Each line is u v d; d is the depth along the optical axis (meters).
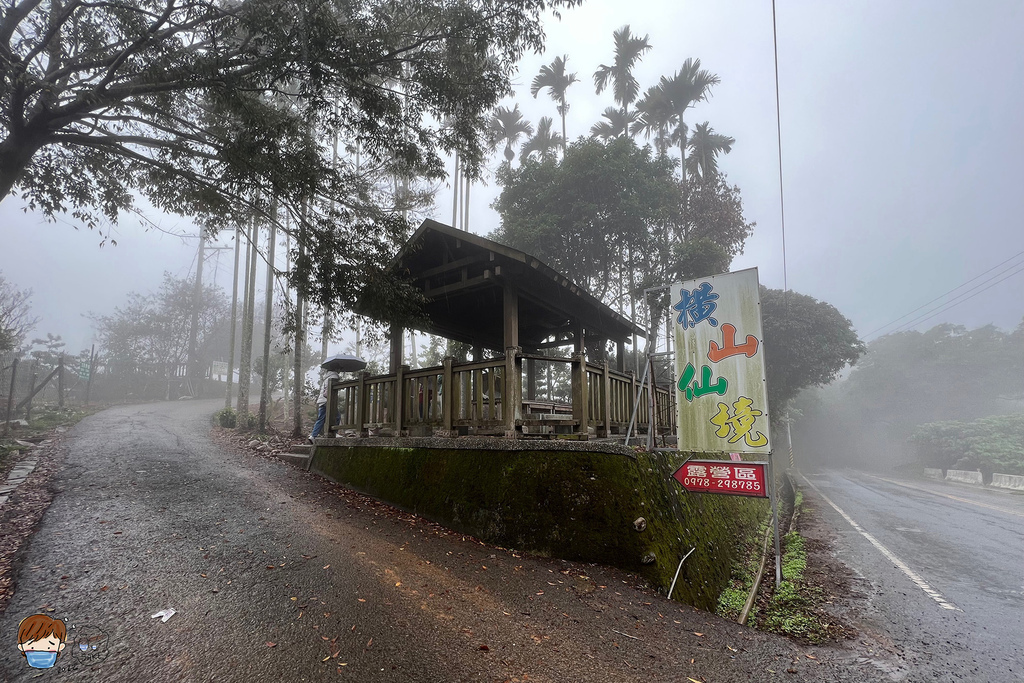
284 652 3.12
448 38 7.04
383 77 7.66
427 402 7.26
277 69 6.20
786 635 4.84
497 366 6.50
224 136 7.41
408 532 5.75
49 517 5.19
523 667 3.24
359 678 2.91
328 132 7.44
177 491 6.47
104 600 3.62
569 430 8.00
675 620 4.37
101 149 7.09
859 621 5.38
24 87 5.58
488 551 5.37
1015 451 22.30
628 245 16.91
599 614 4.20
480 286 7.90
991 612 5.71
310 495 6.91
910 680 3.93
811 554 8.41
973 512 13.15
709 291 6.36
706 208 19.02
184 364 35.25
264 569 4.33
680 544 5.58
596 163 15.77
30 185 6.94
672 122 24.69
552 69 24.56
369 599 3.97
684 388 6.36
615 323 10.77
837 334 25.03
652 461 6.14
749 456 5.93
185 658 2.98
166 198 7.93
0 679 2.72
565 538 5.29
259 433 12.82
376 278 7.23
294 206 7.10
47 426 12.34
